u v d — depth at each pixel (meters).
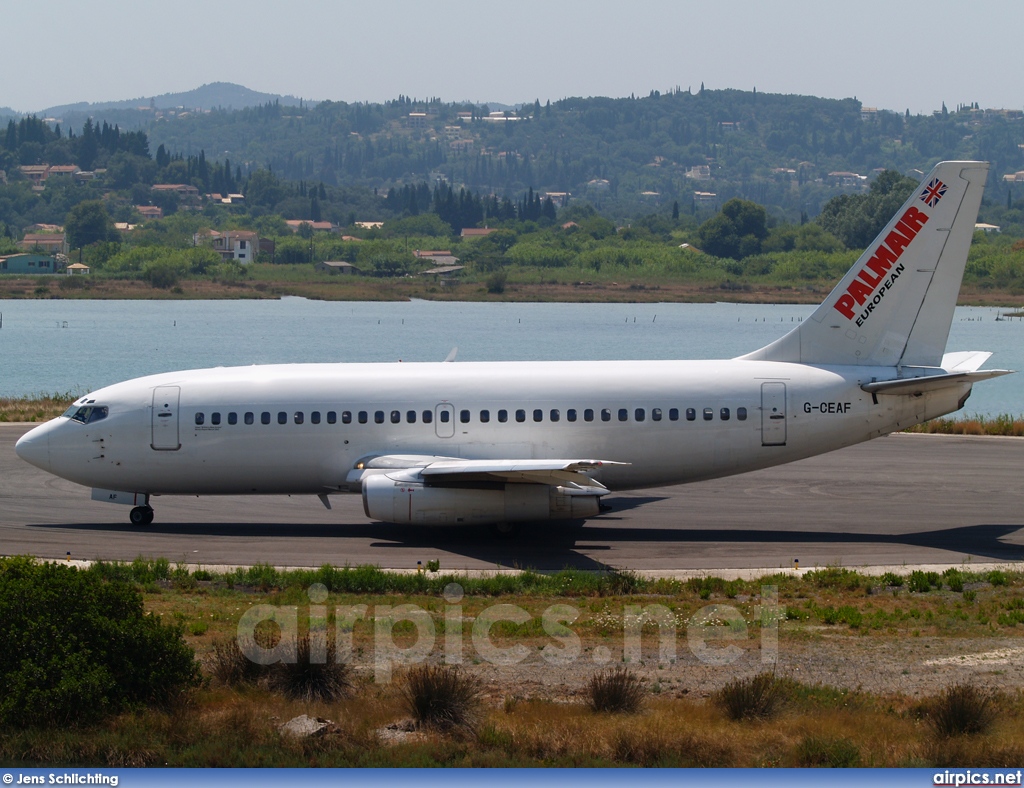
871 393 131.00
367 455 132.88
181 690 72.38
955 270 131.00
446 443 132.38
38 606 69.56
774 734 68.00
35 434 135.25
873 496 153.25
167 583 107.19
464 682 73.31
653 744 64.81
